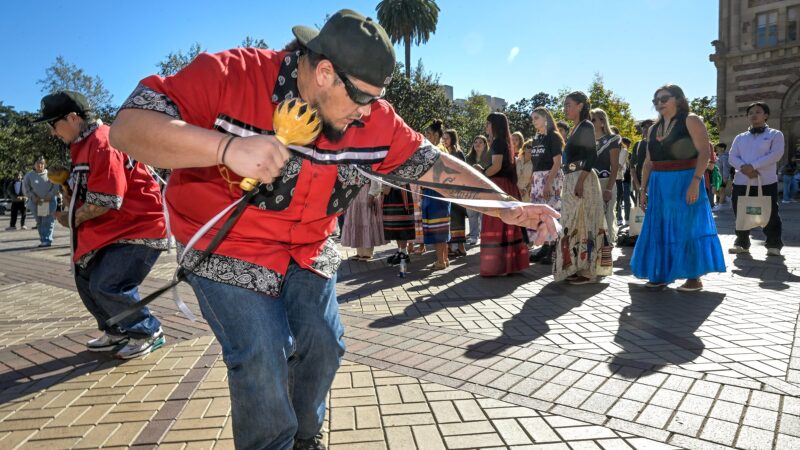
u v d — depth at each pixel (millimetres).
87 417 2855
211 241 1603
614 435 2500
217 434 2631
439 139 7207
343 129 1705
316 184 1732
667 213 5129
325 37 1521
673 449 2363
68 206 3539
